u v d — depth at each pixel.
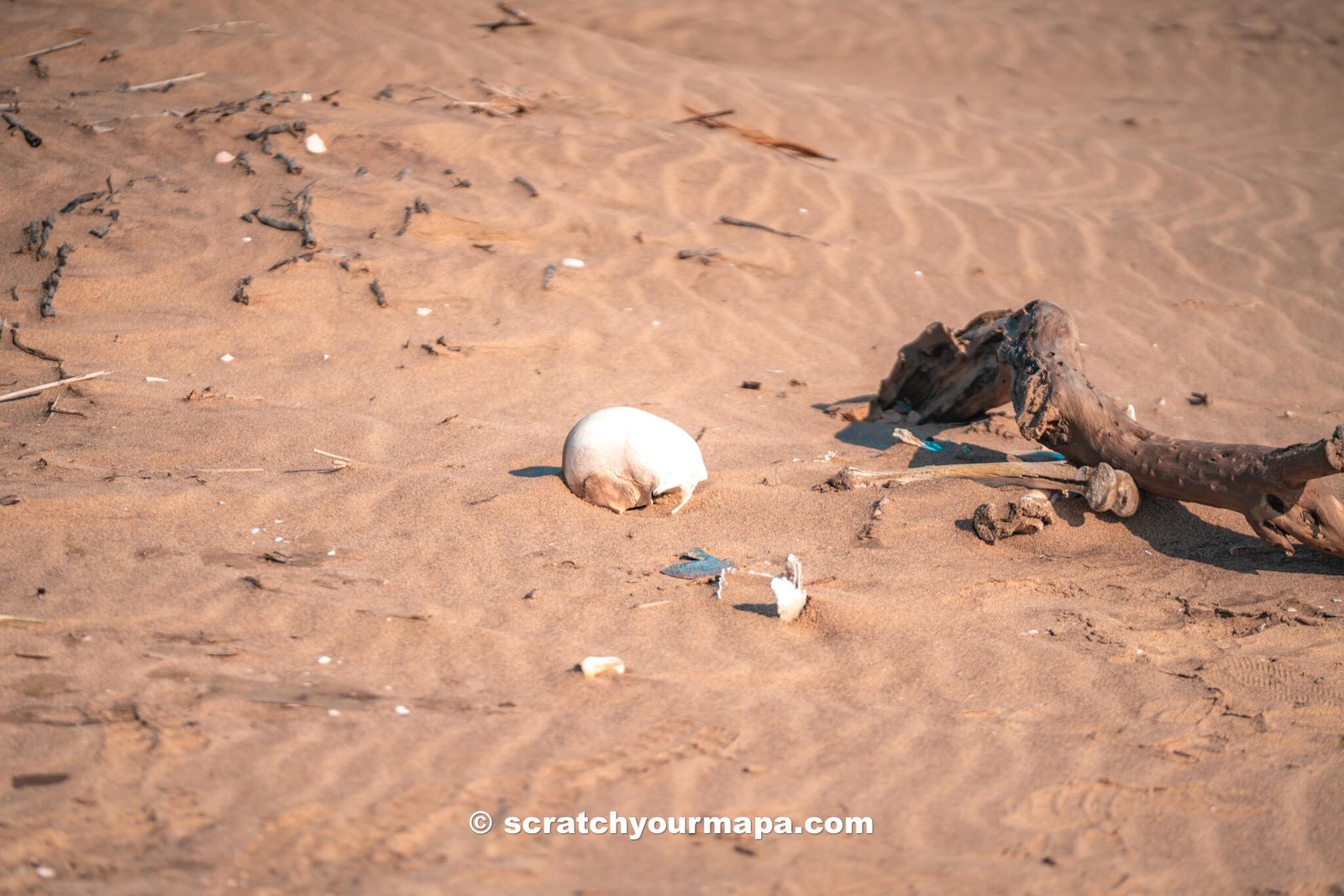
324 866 2.77
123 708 2.92
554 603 3.18
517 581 3.23
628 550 3.33
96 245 4.05
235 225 4.16
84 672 2.97
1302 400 4.01
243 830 2.79
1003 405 3.80
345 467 3.49
